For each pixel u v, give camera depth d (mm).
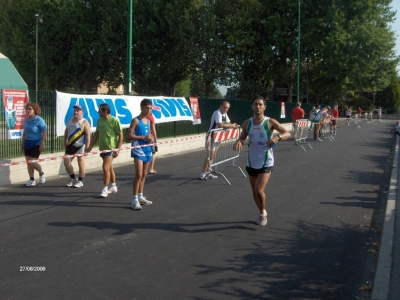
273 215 7965
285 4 43312
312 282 5145
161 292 4754
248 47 44312
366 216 8141
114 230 6871
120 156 13820
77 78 50062
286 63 45375
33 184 9953
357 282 5203
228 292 4805
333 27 41875
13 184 10094
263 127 6832
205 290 4836
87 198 8914
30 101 10883
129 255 5832
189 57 43688
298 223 7539
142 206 8375
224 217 7738
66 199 8797
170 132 17078
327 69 43594
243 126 7105
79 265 5453
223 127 11344
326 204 8953
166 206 8422
